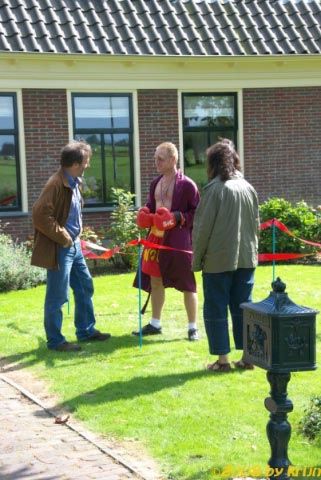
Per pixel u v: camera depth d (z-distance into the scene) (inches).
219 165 227.1
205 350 263.0
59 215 258.8
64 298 265.1
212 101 570.3
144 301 357.4
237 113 575.8
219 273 228.2
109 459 171.3
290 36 579.8
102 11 541.6
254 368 238.5
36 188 522.0
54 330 265.9
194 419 192.2
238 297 236.5
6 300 374.3
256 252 235.8
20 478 162.2
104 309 339.9
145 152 550.9
